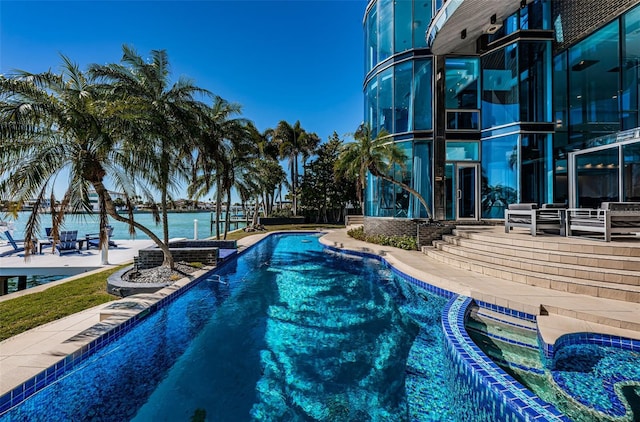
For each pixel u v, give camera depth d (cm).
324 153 3197
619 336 356
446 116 1165
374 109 1373
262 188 2314
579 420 259
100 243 687
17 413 284
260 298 664
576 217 678
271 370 381
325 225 2766
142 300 548
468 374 316
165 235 860
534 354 369
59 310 524
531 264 583
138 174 729
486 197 1134
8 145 556
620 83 896
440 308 585
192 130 837
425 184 1177
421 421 288
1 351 353
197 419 292
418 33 1202
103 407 311
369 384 350
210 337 478
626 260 489
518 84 1065
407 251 1024
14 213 585
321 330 501
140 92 794
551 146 1055
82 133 589
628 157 826
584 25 985
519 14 1087
